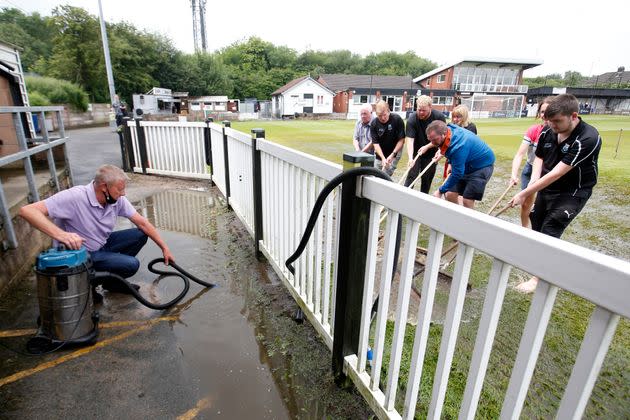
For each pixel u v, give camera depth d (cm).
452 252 382
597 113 4809
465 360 211
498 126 2502
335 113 4088
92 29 3241
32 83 2227
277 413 176
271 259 305
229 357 214
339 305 180
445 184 396
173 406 179
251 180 353
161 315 256
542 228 298
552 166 297
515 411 95
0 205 266
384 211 432
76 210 245
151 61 4069
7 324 240
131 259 273
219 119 3434
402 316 137
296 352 218
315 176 206
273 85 5572
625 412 178
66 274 204
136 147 710
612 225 465
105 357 212
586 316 261
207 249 369
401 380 191
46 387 189
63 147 505
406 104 4066
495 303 96
